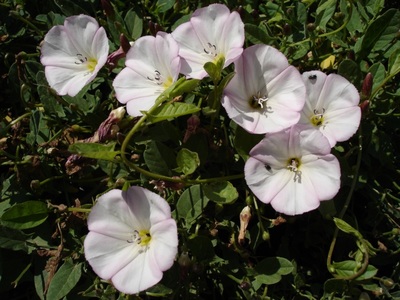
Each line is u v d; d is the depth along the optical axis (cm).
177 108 10
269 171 11
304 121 11
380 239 13
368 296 11
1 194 13
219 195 11
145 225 11
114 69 14
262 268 12
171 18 15
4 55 15
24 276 13
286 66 11
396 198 12
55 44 13
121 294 11
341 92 11
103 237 11
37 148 13
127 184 11
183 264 11
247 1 14
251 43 13
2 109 15
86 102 13
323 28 13
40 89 13
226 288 12
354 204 13
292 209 11
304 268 13
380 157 13
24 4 15
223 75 13
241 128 12
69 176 13
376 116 13
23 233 12
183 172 11
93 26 12
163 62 12
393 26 13
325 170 11
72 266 12
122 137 11
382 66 13
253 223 13
